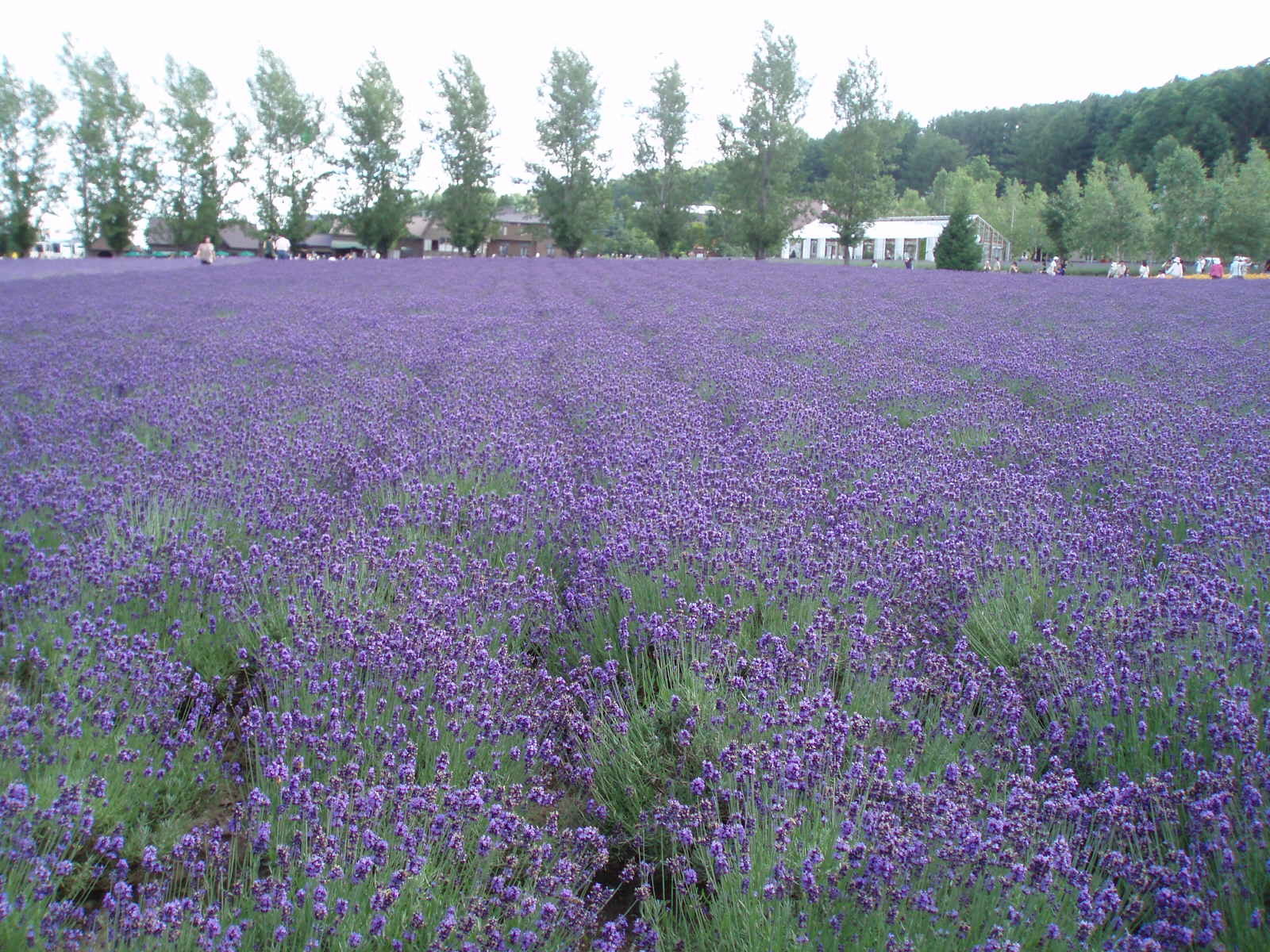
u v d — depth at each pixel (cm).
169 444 627
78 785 243
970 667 324
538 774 283
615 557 397
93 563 384
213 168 6688
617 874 258
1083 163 10419
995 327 1424
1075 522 469
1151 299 2011
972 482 523
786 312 1633
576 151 5956
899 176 13462
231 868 226
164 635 356
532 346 1138
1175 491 512
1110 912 203
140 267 3666
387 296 1984
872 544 430
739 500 471
